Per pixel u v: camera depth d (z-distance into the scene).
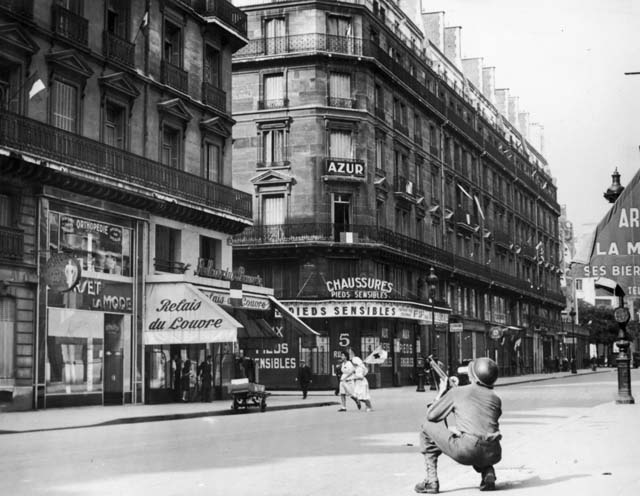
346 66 48.16
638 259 18.03
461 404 8.09
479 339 65.19
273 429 18.25
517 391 38.12
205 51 35.28
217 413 24.34
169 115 32.00
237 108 48.25
